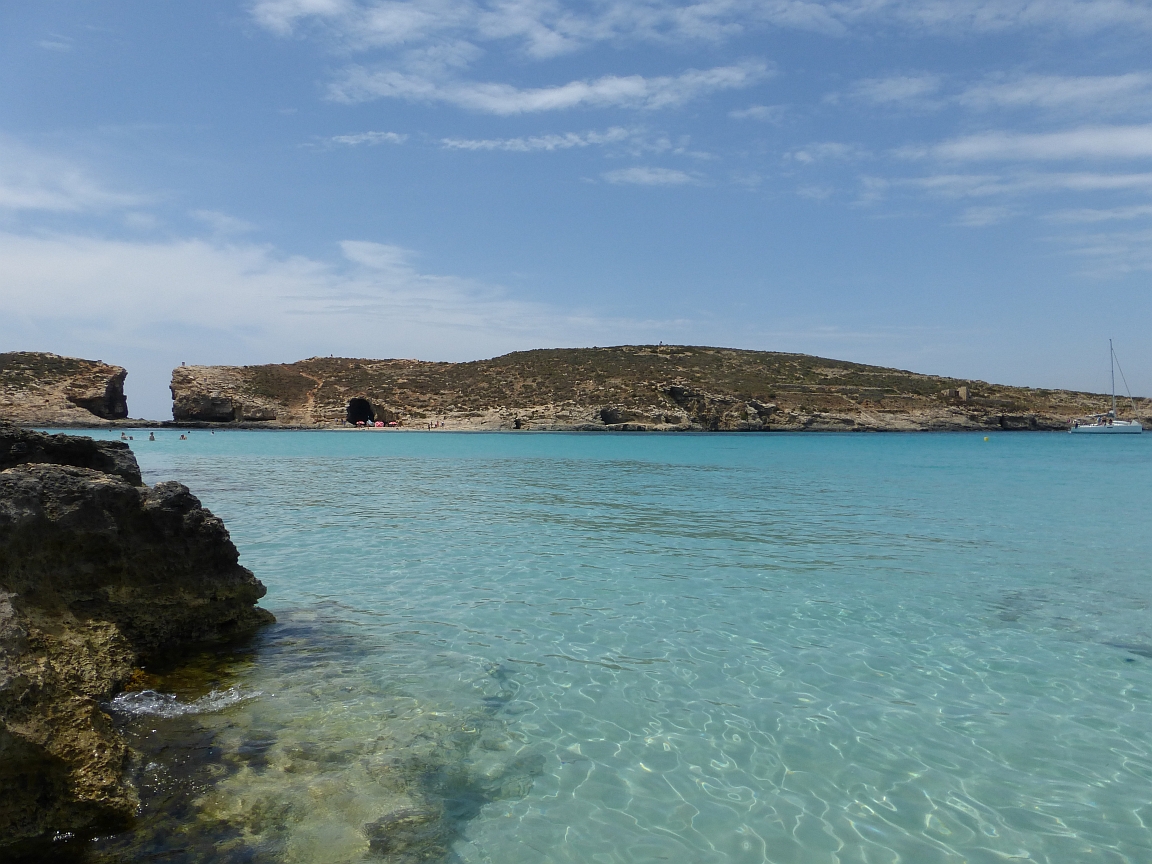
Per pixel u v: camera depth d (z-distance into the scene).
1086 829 4.98
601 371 130.25
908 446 67.25
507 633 9.17
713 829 4.95
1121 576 12.55
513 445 68.19
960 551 14.85
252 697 6.84
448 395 125.38
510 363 138.75
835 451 58.06
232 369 125.75
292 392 124.69
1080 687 7.54
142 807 4.81
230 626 8.72
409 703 6.88
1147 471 37.12
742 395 116.94
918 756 6.04
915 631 9.43
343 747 5.88
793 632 9.34
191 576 8.19
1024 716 6.83
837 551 14.77
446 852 4.56
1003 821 5.08
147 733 5.91
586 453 54.62
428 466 40.47
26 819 4.41
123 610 7.44
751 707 7.00
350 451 56.38
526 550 14.68
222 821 4.71
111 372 111.50
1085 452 58.12
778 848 4.74
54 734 4.68
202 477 30.97
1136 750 6.15
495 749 6.03
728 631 9.38
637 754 6.02
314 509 20.72
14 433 8.12
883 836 4.89
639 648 8.67
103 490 7.34
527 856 4.56
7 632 4.98
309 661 7.92
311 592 11.07
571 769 5.75
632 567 13.13
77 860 4.25
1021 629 9.51
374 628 9.25
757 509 21.70
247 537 15.85
